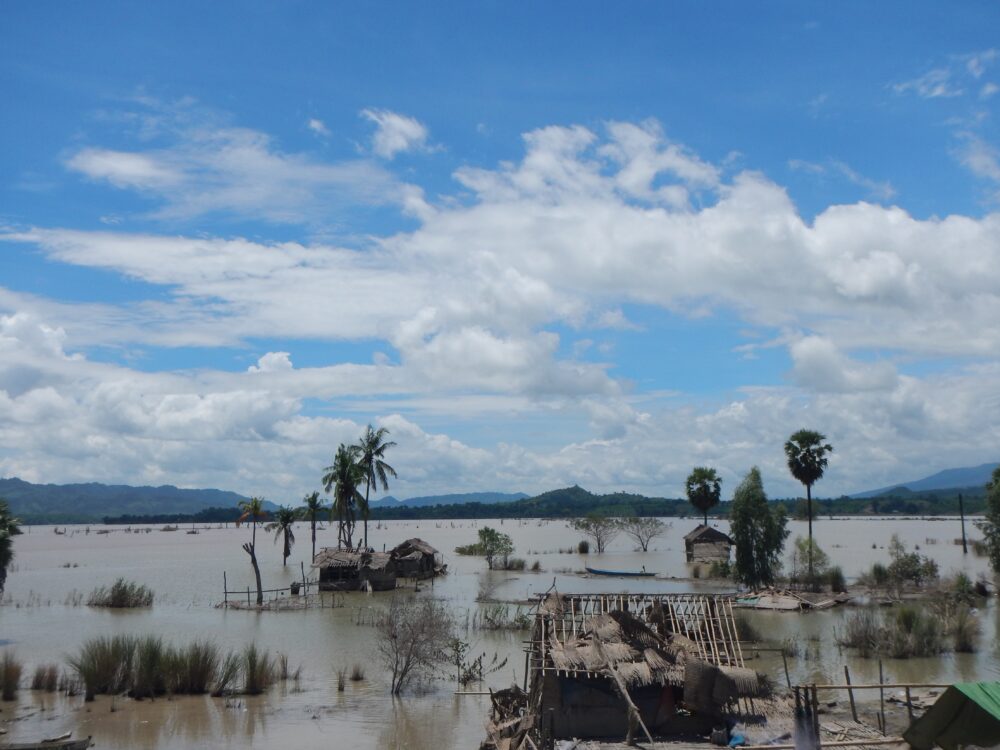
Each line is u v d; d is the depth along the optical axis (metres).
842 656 39.00
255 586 73.62
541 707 24.31
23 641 44.28
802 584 62.72
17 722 29.08
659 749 22.92
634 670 24.50
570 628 27.44
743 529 58.34
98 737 27.42
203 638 45.44
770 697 25.92
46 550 139.75
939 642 39.56
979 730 17.42
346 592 68.38
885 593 59.38
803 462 65.50
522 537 167.62
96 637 45.31
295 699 32.38
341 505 84.81
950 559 92.81
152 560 109.75
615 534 116.06
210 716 29.91
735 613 53.53
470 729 28.30
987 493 59.50
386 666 37.72
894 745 22.67
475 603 59.53
